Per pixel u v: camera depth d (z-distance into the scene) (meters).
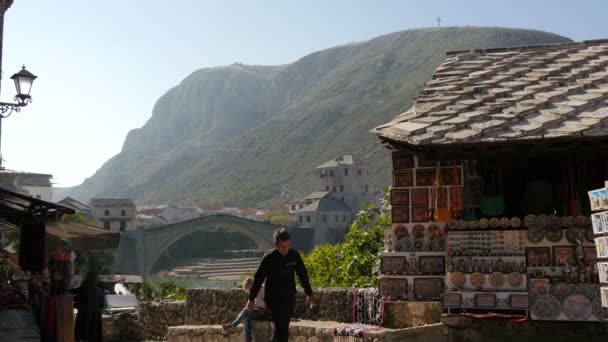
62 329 9.60
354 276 19.38
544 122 9.17
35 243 15.12
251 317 10.62
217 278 146.38
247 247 185.00
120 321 14.61
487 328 9.73
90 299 12.00
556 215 10.11
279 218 193.25
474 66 12.30
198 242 178.12
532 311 9.13
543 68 11.66
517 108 9.86
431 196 10.51
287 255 8.70
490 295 9.29
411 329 9.45
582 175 10.02
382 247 19.69
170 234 124.62
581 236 9.07
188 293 13.15
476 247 9.49
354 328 9.86
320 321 11.38
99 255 67.44
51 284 10.49
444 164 10.43
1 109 15.43
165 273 156.25
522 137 8.95
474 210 10.29
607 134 8.73
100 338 12.16
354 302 10.96
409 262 10.33
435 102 10.69
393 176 10.75
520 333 9.63
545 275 9.16
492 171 10.41
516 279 9.24
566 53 12.32
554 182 10.45
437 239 10.41
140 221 194.62
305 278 8.81
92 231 19.55
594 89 10.36
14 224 16.08
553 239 9.18
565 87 10.49
